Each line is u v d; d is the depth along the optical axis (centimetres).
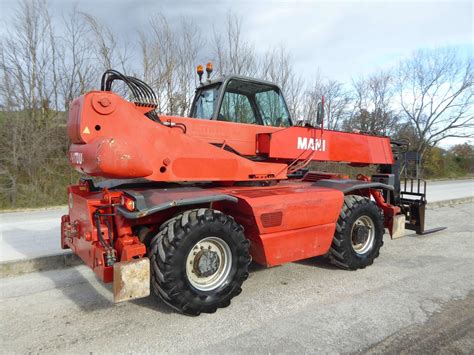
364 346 284
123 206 322
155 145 351
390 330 309
